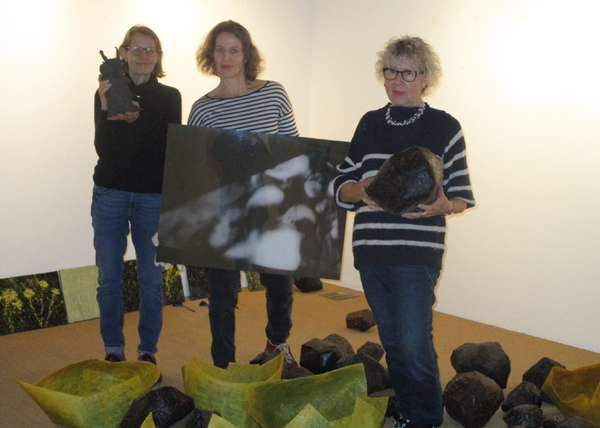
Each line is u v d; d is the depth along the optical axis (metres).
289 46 4.29
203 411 1.85
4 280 3.12
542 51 3.04
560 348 3.02
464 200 1.76
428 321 1.76
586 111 2.90
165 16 3.63
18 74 3.10
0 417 2.06
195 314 3.49
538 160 3.12
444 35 3.50
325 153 2.22
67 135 3.32
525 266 3.24
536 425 2.00
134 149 2.31
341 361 2.38
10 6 3.04
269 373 2.17
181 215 2.16
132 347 2.88
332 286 4.33
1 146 3.09
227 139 2.16
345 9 4.12
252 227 2.21
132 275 3.57
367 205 1.78
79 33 3.29
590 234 2.94
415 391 1.81
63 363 2.65
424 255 1.73
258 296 3.95
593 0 2.82
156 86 2.37
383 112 1.84
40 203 3.26
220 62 2.21
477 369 2.37
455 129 1.77
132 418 1.91
